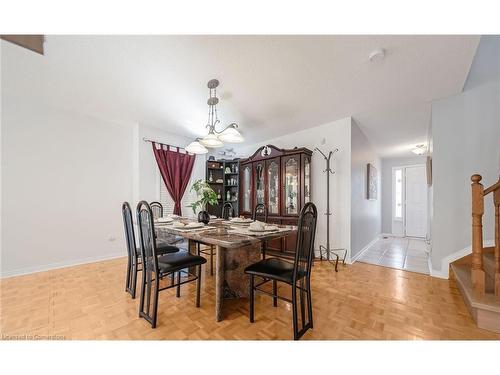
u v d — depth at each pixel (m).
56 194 2.94
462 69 2.03
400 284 2.37
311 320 1.53
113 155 3.50
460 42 1.66
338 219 3.37
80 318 1.66
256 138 4.37
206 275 2.69
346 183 3.30
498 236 1.64
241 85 2.35
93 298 2.00
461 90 2.46
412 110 3.00
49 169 2.89
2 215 2.56
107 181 3.42
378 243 4.75
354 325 1.57
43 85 2.42
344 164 3.32
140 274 2.67
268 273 1.53
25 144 2.72
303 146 3.85
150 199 3.77
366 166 4.22
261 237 1.67
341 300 1.99
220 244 1.52
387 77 2.18
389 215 5.91
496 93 2.35
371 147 4.66
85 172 3.20
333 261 3.31
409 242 4.88
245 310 1.81
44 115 2.87
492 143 2.37
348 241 3.24
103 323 1.59
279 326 1.57
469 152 2.46
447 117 2.59
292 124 3.57
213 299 2.02
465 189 2.47
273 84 2.33
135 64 2.02
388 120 3.38
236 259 2.09
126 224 2.17
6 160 2.60
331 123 3.48
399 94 2.54
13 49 1.83
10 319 1.64
